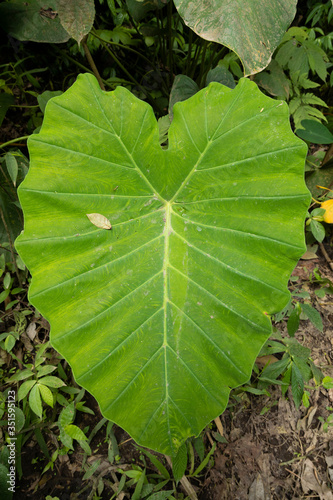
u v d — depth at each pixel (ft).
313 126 3.02
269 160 1.81
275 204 1.81
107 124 1.81
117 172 1.89
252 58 1.83
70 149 1.78
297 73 3.58
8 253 3.06
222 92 1.84
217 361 1.87
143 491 2.31
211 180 1.94
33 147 1.73
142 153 1.90
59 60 3.96
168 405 1.86
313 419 2.76
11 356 2.76
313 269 3.43
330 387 2.69
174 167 1.96
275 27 1.86
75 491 2.41
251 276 1.84
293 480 2.54
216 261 1.91
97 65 4.20
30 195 1.73
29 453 2.52
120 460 2.53
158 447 1.85
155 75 3.99
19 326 2.83
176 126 1.92
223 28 1.80
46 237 1.77
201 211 1.98
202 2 1.81
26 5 2.69
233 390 2.72
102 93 1.78
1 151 3.54
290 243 1.77
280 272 1.81
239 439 2.65
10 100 3.02
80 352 1.80
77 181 1.82
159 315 1.92
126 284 1.91
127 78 4.25
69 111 1.75
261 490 2.48
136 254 1.95
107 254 1.89
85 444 2.39
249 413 2.75
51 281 1.77
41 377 2.60
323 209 2.86
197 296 1.92
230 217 1.91
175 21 3.82
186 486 2.37
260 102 1.79
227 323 1.87
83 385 1.78
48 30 2.79
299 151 1.75
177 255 1.98
